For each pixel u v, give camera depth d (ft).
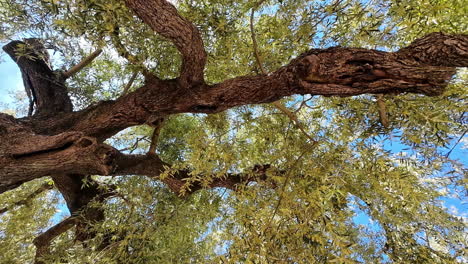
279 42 9.91
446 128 6.73
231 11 10.16
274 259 6.82
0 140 7.81
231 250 7.13
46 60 11.55
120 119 9.01
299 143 9.61
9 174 7.58
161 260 10.31
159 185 12.82
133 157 11.17
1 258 11.55
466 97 6.74
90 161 7.77
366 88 6.01
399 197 7.80
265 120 11.11
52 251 10.94
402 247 8.49
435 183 8.43
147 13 6.57
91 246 10.04
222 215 11.31
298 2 9.25
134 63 8.98
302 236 7.16
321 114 10.64
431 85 5.46
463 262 7.67
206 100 8.13
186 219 10.94
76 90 12.71
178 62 11.43
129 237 9.78
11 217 13.19
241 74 10.40
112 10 6.65
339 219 6.97
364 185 8.00
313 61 6.28
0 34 8.46
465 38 5.07
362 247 8.50
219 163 8.76
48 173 8.01
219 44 10.64
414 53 5.49
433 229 8.42
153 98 8.70
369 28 7.95
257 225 7.49
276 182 8.51
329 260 6.30
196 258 12.05
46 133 9.24
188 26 7.02
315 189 7.50
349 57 6.06
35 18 8.39
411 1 6.97
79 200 12.40
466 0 6.82
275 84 7.27
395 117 7.96
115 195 12.22
